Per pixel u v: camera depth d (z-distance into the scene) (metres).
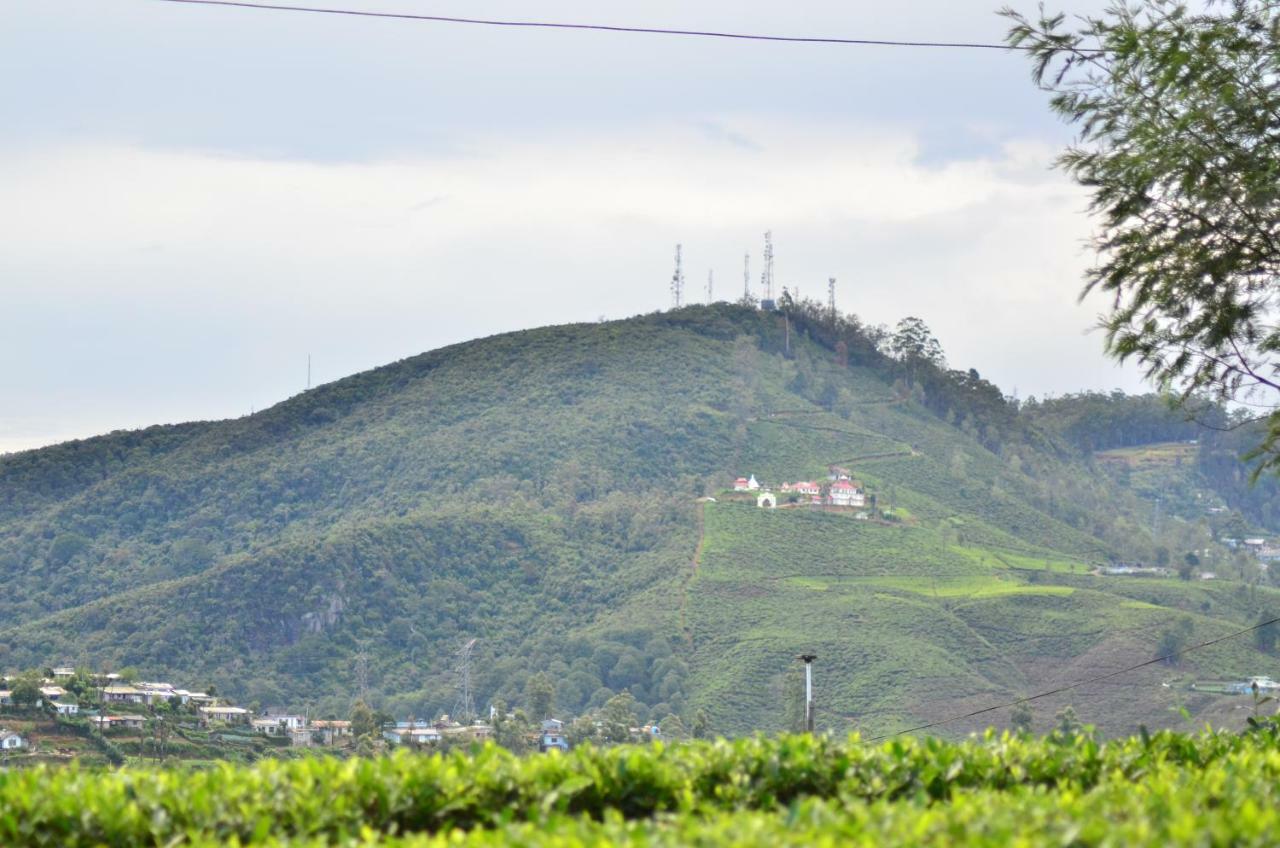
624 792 29.59
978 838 21.69
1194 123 50.94
